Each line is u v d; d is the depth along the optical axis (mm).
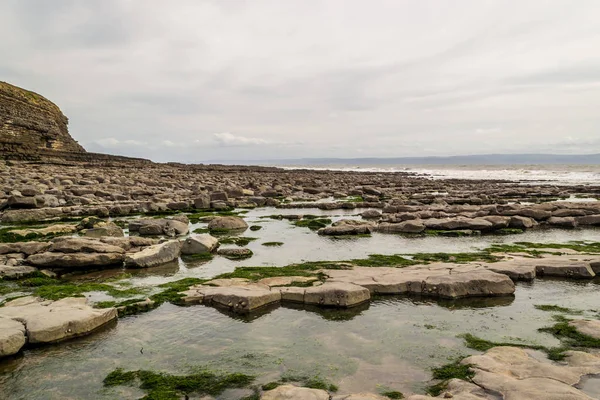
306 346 6902
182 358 6469
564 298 9227
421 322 7930
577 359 6039
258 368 6133
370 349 6758
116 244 13156
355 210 26062
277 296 9016
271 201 27859
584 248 14289
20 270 10742
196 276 11047
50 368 6129
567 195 34719
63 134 80250
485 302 9016
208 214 22812
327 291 8836
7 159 50375
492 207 23047
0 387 5605
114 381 5766
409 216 20266
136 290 9648
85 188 27109
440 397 5031
